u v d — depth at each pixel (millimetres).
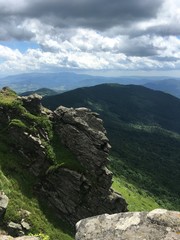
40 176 73250
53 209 70125
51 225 64250
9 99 85125
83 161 78750
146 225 9305
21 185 68000
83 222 9969
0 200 55188
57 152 78188
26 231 56344
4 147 73875
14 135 75562
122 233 9250
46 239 18750
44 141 78000
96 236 9391
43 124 80250
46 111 85438
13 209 58000
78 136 80188
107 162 79375
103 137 80438
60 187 72938
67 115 82438
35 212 63938
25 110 80938
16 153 74312
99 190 76125
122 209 78125
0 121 79312
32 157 74500
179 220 9258
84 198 74250
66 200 72312
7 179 65875
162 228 9102
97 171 77688
